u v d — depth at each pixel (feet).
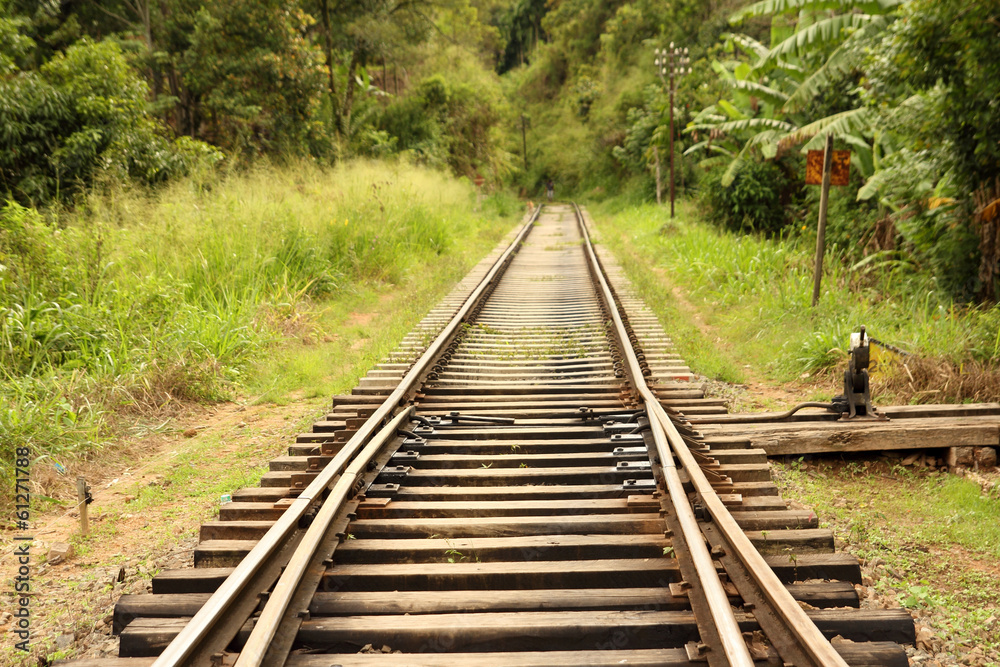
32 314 25.89
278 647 9.29
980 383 22.22
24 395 21.58
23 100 41.63
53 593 13.26
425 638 9.77
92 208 35.96
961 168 29.27
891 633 9.82
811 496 16.70
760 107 68.08
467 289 42.86
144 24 75.61
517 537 12.55
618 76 186.09
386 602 10.47
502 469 15.70
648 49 165.27
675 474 13.48
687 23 148.97
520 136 228.43
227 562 12.35
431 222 59.47
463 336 30.66
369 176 60.39
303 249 39.70
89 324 26.32
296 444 18.13
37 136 41.91
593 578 11.29
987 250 29.81
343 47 99.76
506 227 90.99
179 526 16.08
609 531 12.82
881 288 35.35
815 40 42.80
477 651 9.75
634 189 125.80
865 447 18.48
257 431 22.52
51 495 17.88
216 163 53.88
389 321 34.73
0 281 26.21
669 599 10.43
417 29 104.42
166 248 34.53
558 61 250.57
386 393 23.11
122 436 21.83
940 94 28.96
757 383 26.16
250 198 43.52
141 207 37.58
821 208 32.50
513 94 255.50
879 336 26.99
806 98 44.24
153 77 75.41
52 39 69.36
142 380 24.44
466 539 12.40
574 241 76.07
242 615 9.82
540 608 10.39
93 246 30.32
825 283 35.40
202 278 33.68
